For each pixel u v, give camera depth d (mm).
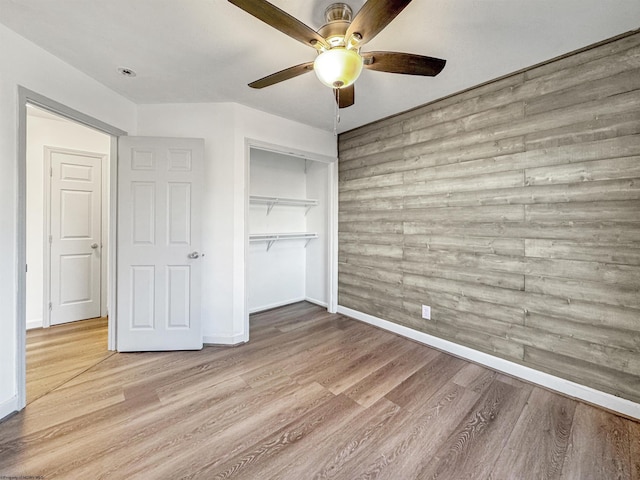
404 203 2975
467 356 2531
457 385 2145
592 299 1904
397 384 2156
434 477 1382
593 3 1505
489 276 2377
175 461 1452
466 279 2520
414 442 1593
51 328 3188
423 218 2814
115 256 2643
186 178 2639
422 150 2799
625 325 1792
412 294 2943
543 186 2074
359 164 3443
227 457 1483
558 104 1999
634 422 1749
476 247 2443
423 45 1860
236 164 2820
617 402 1824
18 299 1812
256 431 1668
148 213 2604
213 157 2793
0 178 1719
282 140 3131
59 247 3287
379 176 3215
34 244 3172
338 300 3807
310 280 4332
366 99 2648
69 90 2113
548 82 2039
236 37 1808
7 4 1544
